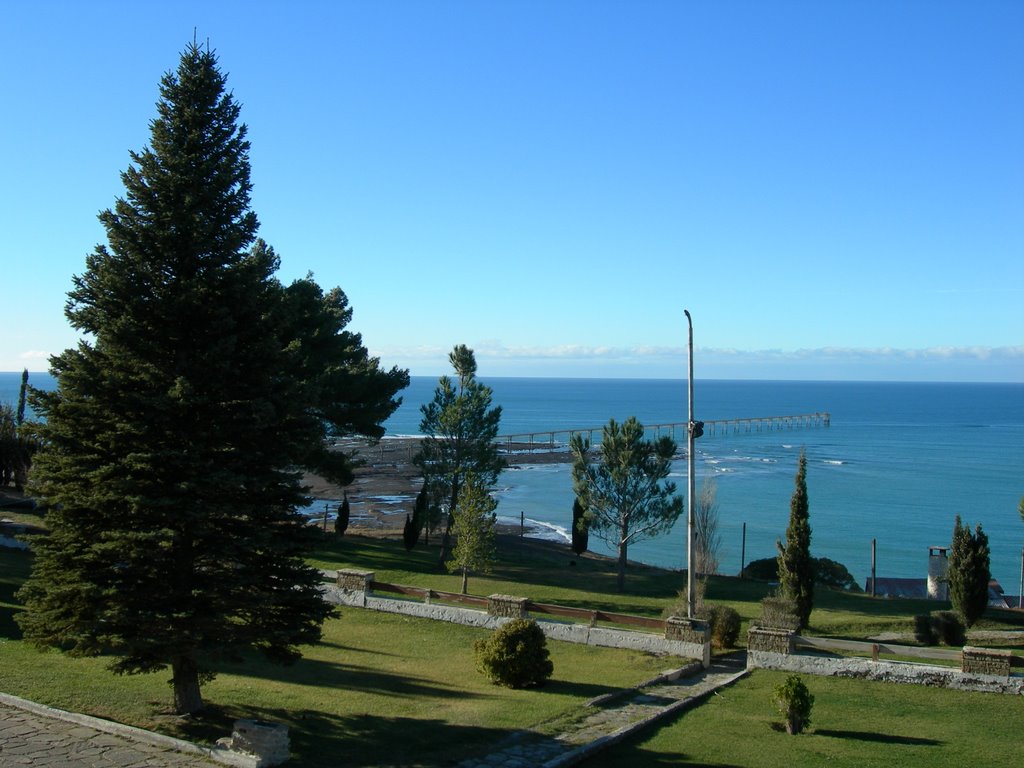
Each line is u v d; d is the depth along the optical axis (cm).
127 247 1420
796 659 2030
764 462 12350
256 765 1159
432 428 3838
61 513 1388
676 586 3644
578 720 1553
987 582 2806
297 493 1524
